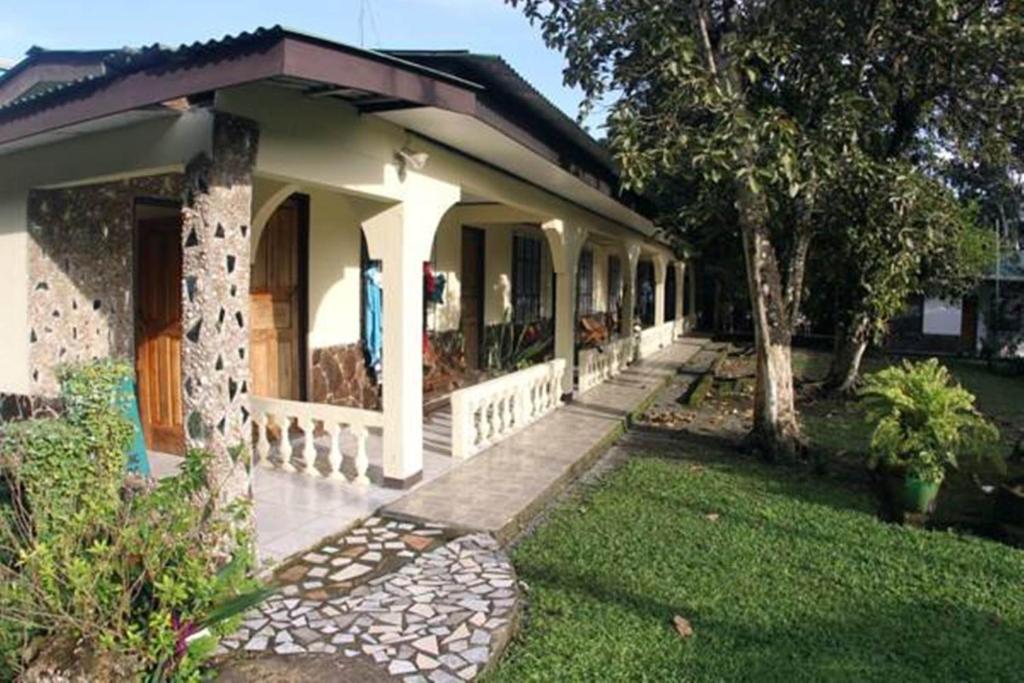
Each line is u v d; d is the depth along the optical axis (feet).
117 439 14.28
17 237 19.16
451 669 10.51
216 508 11.84
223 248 13.15
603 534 16.80
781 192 24.81
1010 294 67.82
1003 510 17.49
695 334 75.97
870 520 18.11
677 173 25.26
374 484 19.33
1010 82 22.75
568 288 33.24
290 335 24.58
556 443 24.71
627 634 12.03
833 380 38.81
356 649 11.02
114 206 20.20
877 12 22.02
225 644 11.08
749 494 20.15
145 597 9.33
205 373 13.07
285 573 13.91
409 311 19.01
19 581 8.97
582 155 26.84
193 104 13.15
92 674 8.22
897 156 31.01
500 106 18.66
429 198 19.89
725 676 10.82
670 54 21.25
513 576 13.79
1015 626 12.67
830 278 35.55
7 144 17.16
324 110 15.64
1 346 20.02
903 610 13.17
